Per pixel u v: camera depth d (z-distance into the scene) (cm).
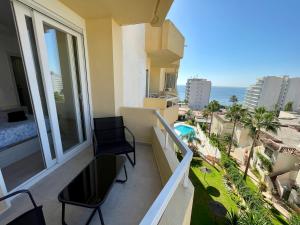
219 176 952
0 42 297
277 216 742
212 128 2305
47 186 171
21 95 329
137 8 204
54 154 202
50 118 188
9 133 200
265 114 989
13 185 158
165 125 196
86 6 198
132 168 219
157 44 475
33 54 164
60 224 127
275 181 986
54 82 197
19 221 86
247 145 1594
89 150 259
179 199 119
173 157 175
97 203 110
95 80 264
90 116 272
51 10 173
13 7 136
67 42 215
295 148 1005
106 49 247
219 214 568
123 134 262
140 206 151
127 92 367
